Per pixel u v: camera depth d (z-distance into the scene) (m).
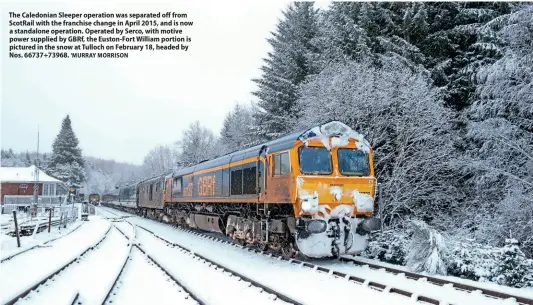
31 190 54.72
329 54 23.50
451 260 10.12
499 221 14.47
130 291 8.75
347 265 11.38
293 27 30.64
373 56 21.02
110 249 16.16
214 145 60.72
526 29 15.02
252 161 13.79
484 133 15.84
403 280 9.35
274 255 13.04
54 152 86.12
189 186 21.91
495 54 18.12
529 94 14.84
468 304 7.33
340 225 11.30
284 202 11.54
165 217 29.58
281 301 7.64
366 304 7.48
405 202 17.28
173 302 7.87
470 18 20.83
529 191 14.61
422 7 20.64
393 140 17.84
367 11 22.52
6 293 8.70
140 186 40.59
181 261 12.56
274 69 32.47
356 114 17.78
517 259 9.45
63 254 14.58
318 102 19.50
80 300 7.80
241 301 7.78
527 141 15.45
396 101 18.11
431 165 17.73
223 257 13.02
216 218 18.14
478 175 16.66
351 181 11.56
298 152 11.28
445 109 18.22
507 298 7.64
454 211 18.17
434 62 21.22
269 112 31.38
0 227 23.77
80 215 38.44
